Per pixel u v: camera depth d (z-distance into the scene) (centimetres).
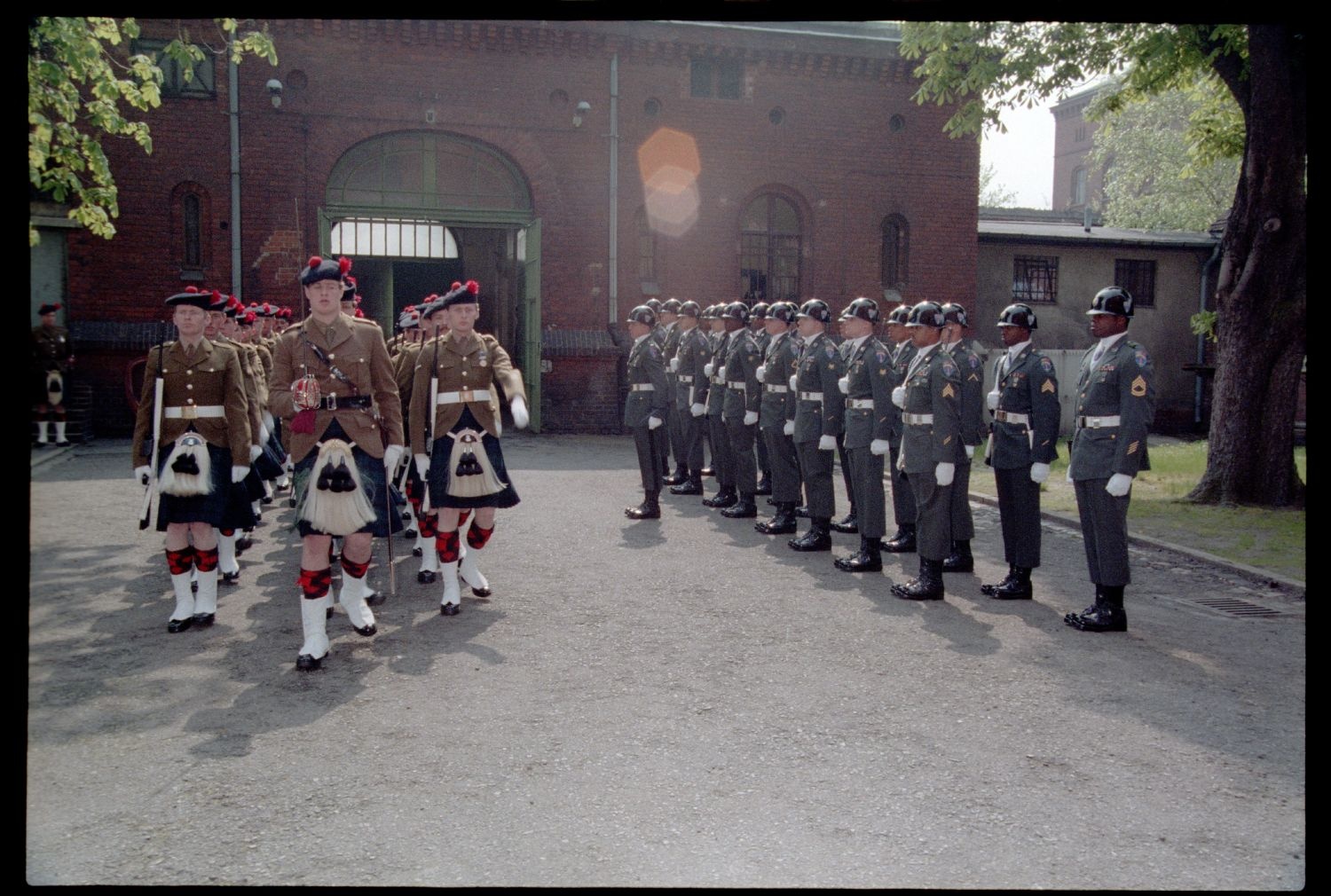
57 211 1698
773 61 2016
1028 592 732
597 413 1962
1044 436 701
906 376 751
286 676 538
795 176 2050
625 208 1980
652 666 559
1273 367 1194
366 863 341
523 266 1977
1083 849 358
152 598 700
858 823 376
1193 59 1238
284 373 567
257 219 1805
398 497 791
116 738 451
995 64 1254
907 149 2100
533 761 429
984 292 2319
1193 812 390
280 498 1134
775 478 972
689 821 376
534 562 829
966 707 501
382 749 441
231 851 350
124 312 1755
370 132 1848
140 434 623
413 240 1991
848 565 805
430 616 663
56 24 935
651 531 972
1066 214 3366
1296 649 614
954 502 817
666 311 1293
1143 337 2405
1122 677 553
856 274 2095
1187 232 2542
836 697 512
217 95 1781
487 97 1895
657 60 1969
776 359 958
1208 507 1180
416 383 659
